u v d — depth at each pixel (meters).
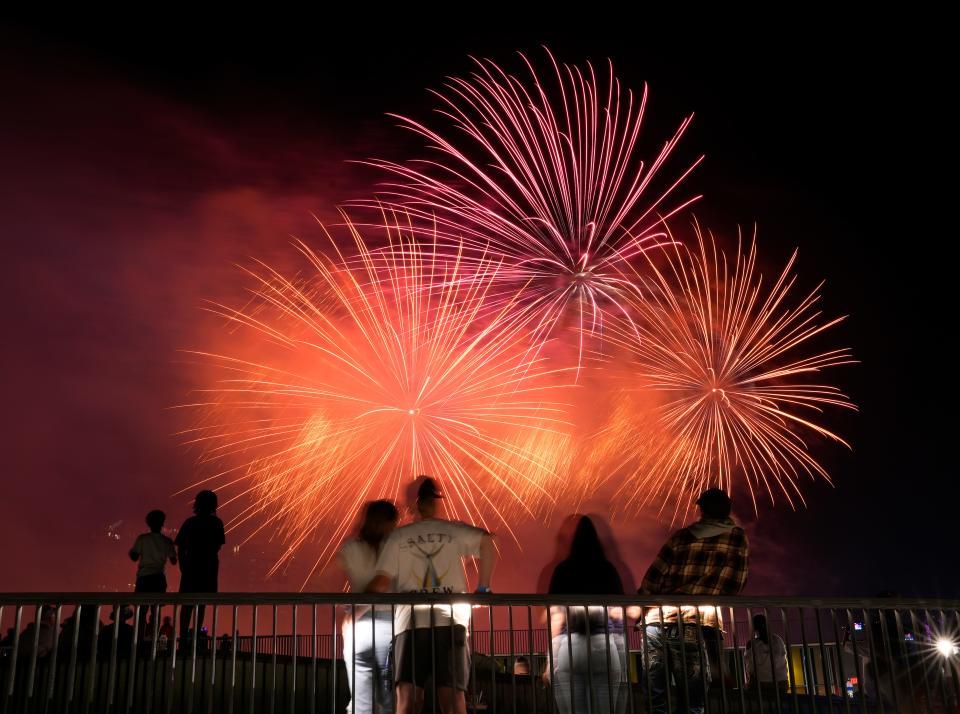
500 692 9.42
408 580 7.49
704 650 7.40
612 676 7.68
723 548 8.04
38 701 8.98
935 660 7.92
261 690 10.30
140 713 9.45
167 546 12.46
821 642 7.59
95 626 6.24
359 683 7.62
